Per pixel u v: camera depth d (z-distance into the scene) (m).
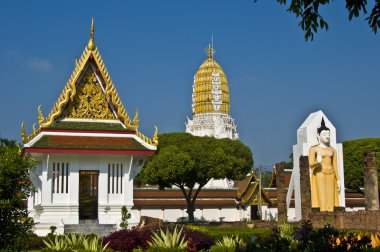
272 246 15.57
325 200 44.41
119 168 44.03
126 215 41.06
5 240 19.02
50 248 25.92
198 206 82.19
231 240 25.73
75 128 42.84
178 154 67.44
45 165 41.75
